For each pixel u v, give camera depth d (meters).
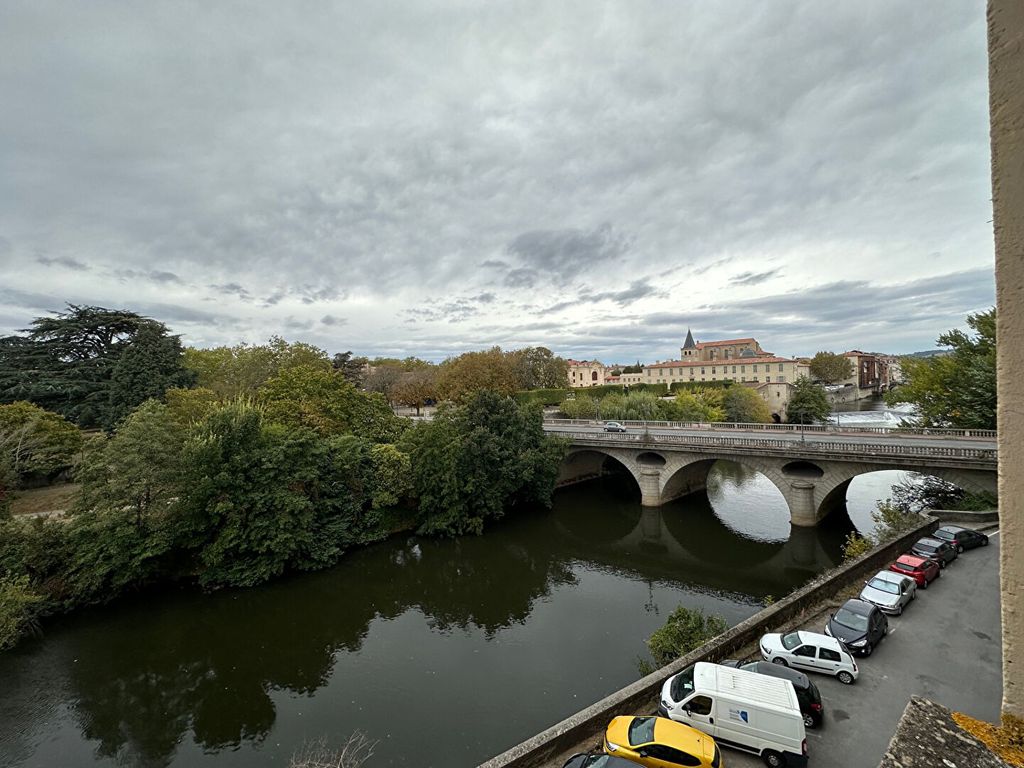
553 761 12.61
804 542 40.69
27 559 28.62
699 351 177.38
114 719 21.77
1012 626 2.64
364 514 42.12
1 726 21.41
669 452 48.81
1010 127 2.63
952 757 2.70
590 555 40.59
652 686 14.93
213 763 19.22
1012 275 2.57
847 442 41.66
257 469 35.19
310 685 23.66
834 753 12.98
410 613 31.03
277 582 34.66
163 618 29.94
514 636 27.73
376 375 96.56
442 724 20.61
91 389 57.50
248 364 63.59
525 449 51.03
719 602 31.47
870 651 17.38
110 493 30.64
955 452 34.44
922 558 23.58
